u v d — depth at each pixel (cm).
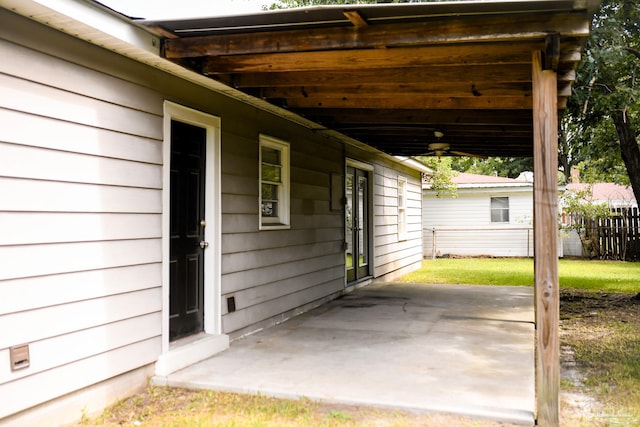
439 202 1822
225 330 487
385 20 323
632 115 834
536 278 316
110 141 352
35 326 295
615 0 659
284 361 430
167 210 406
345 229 824
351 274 890
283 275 612
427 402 331
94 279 336
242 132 526
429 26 320
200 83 446
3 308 277
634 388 384
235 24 345
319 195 730
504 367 409
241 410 334
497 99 474
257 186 554
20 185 289
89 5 307
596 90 689
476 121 588
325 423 309
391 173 1117
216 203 478
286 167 628
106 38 330
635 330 584
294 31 348
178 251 438
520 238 1730
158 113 400
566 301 796
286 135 628
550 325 306
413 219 1345
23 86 292
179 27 351
